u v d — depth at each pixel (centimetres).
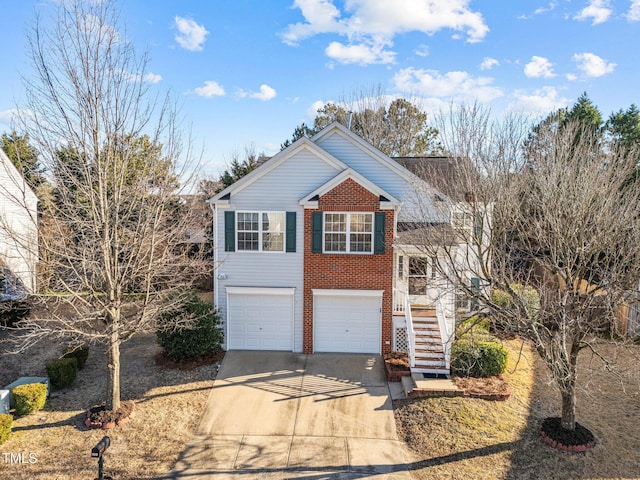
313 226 1798
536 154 1395
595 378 1558
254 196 1820
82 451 1161
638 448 1141
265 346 1878
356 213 1784
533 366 1661
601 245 1089
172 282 1548
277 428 1292
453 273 1331
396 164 1895
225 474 1085
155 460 1137
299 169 1811
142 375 1623
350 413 1370
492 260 1198
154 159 1335
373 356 1816
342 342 1852
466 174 1262
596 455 1110
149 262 1357
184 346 1681
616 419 1285
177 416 1346
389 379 1588
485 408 1331
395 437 1248
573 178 1183
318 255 1809
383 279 1798
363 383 1573
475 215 1213
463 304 1830
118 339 1306
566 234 1113
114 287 1274
